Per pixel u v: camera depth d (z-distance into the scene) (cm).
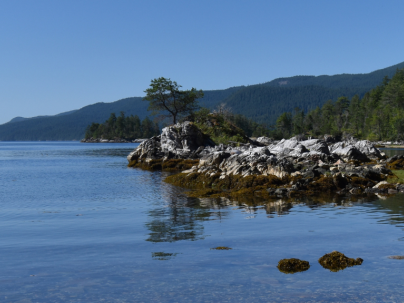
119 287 798
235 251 1062
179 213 1738
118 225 1491
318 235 1245
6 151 12938
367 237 1205
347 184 2423
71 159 7425
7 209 1955
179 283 815
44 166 5559
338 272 869
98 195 2462
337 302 708
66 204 2106
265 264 937
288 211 1736
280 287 785
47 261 995
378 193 2259
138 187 2892
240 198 2198
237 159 3133
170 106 8756
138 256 1027
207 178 2884
